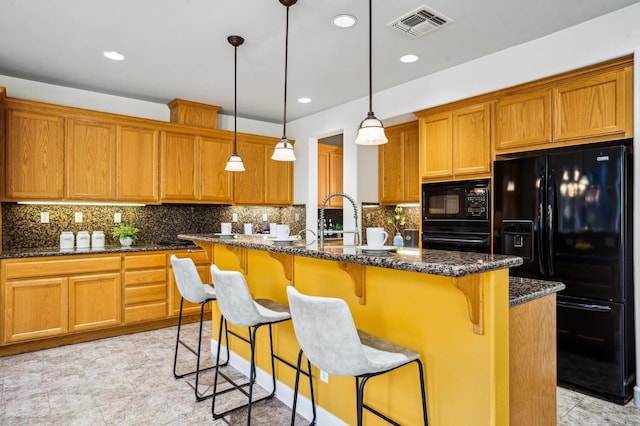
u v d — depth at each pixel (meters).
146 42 3.03
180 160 4.47
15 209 3.79
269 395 2.59
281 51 3.19
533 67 2.97
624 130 2.56
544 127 2.96
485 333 1.45
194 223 4.95
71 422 2.26
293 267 2.45
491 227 3.28
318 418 2.24
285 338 2.53
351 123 4.53
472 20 2.68
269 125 5.52
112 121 4.02
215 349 3.37
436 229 3.71
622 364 2.48
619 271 2.49
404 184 4.61
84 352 3.41
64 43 3.04
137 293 3.94
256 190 5.12
